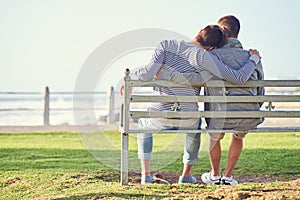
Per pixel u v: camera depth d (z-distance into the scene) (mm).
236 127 6453
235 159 6625
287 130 6539
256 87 6582
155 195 5812
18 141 11969
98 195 5840
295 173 7500
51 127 17312
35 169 7785
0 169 7820
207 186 6320
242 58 6500
